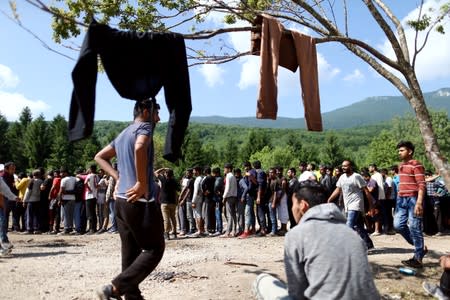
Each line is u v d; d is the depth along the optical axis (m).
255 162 13.69
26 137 73.12
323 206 3.17
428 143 7.53
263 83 5.45
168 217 13.03
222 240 12.80
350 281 2.85
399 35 7.92
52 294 6.35
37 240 13.01
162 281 6.99
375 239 12.77
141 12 7.25
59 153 71.19
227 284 6.67
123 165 4.16
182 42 4.16
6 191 9.43
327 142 75.19
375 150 78.75
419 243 8.12
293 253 3.05
